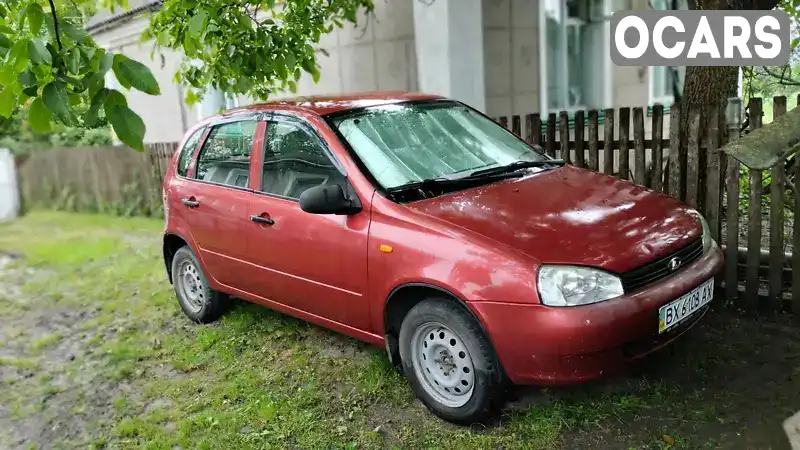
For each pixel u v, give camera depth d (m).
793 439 3.00
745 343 3.90
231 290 4.68
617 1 8.78
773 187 4.10
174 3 5.45
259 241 4.19
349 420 3.53
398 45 7.72
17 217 11.10
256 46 5.81
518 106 7.84
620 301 2.88
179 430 3.61
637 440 3.10
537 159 4.30
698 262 3.34
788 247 5.41
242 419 3.63
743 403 3.31
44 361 4.74
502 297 2.92
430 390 3.44
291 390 3.91
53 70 2.46
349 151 3.73
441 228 3.19
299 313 4.15
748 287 4.30
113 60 2.45
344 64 8.54
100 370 4.49
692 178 4.56
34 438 3.72
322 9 7.00
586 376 2.88
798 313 4.16
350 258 3.57
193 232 4.82
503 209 3.35
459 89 7.09
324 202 3.45
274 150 4.19
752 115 4.27
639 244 3.10
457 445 3.18
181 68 7.73
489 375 3.09
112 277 6.75
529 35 7.82
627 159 4.95
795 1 6.41
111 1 6.48
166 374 4.34
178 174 5.07
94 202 11.09
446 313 3.18
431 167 3.85
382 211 3.43
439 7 6.92
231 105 10.73
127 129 2.43
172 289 6.13
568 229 3.15
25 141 13.12
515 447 3.12
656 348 3.08
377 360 4.11
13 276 7.13
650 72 9.67
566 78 8.49
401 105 4.33
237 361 4.39
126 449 3.51
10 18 2.88
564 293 2.85
